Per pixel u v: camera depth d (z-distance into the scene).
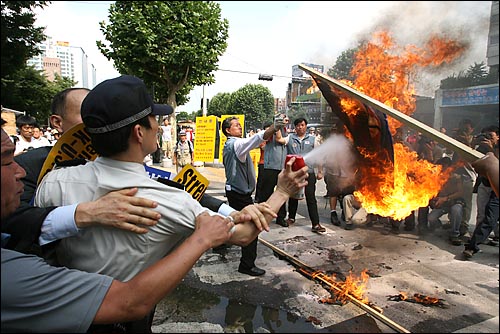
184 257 0.85
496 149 2.15
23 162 1.47
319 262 3.03
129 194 0.93
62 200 1.02
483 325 1.81
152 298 0.83
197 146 6.60
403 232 3.67
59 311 0.81
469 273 2.53
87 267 0.96
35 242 0.96
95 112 0.94
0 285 0.78
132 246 0.93
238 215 1.06
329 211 5.05
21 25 11.79
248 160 2.95
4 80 16.66
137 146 1.01
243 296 2.39
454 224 3.37
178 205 0.95
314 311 2.12
